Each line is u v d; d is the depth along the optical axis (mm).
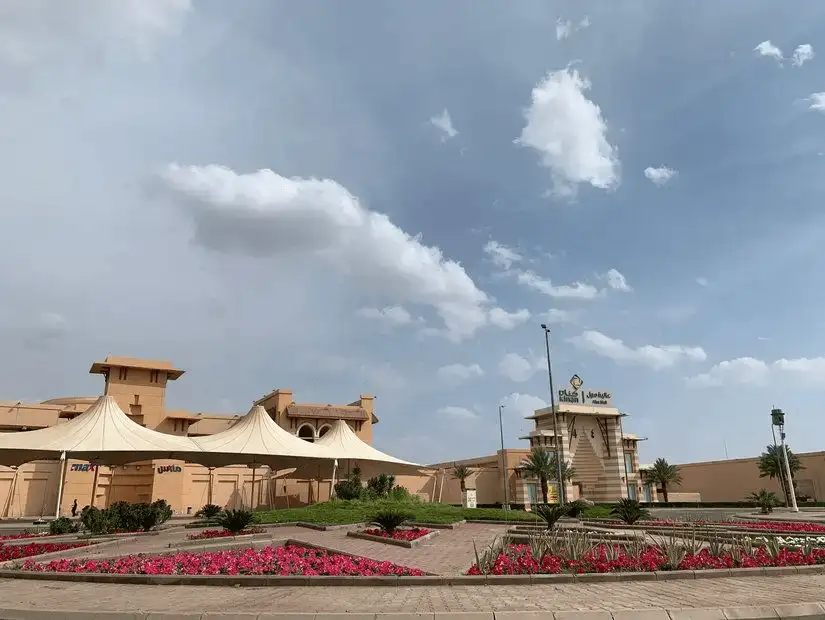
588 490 61219
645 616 8719
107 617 8828
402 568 13180
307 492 51656
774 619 8977
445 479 63281
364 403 59875
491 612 8680
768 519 34281
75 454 36750
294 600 10047
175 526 27828
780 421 48969
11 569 13453
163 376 53781
